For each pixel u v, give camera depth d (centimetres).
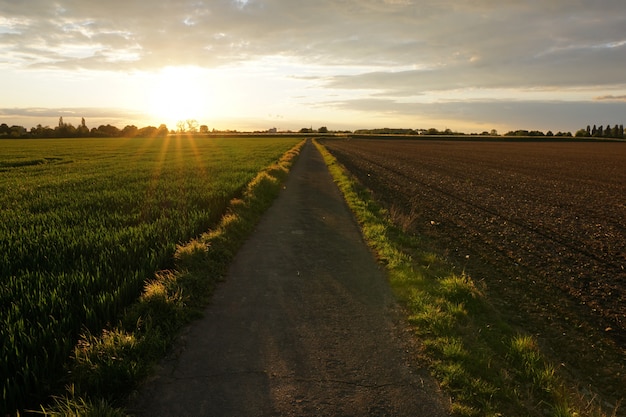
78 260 591
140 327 448
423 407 339
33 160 3042
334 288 607
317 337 455
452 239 992
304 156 4338
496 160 4456
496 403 349
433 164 3669
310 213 1216
